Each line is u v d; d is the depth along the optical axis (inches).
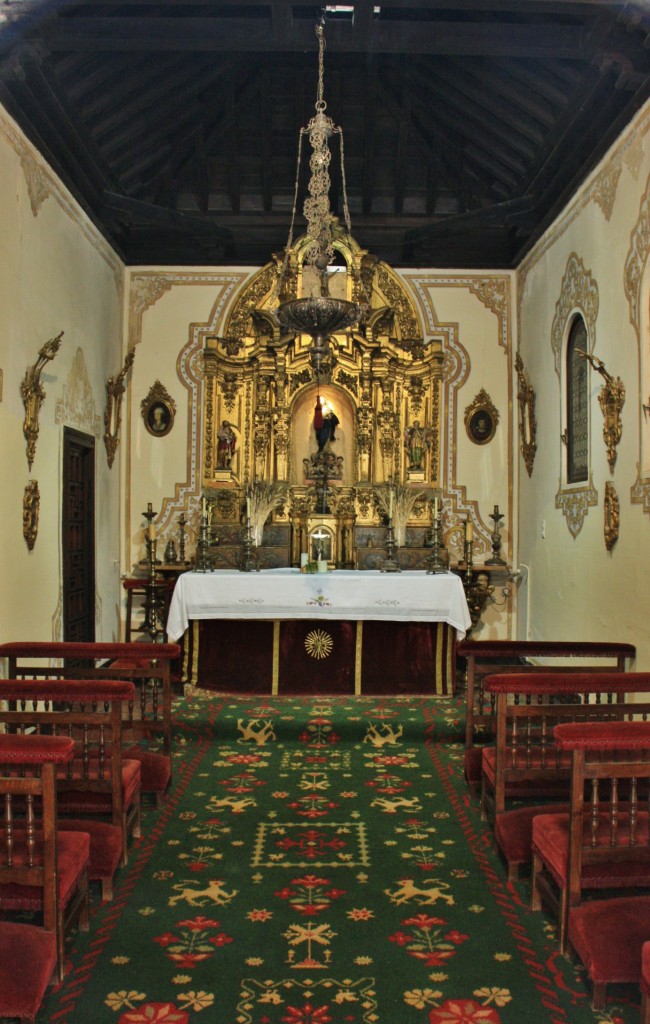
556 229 337.7
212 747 269.7
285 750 267.0
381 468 394.6
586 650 236.8
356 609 312.7
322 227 278.7
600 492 280.5
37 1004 121.4
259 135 381.7
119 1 227.3
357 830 201.5
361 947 147.6
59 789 177.0
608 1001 132.0
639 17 211.2
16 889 135.0
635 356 248.5
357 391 394.3
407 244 394.3
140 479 402.3
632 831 141.3
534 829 163.3
